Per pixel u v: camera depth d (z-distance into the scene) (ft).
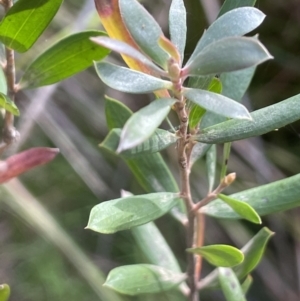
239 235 2.15
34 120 1.94
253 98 2.11
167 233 2.32
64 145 2.10
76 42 0.92
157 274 1.02
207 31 0.82
